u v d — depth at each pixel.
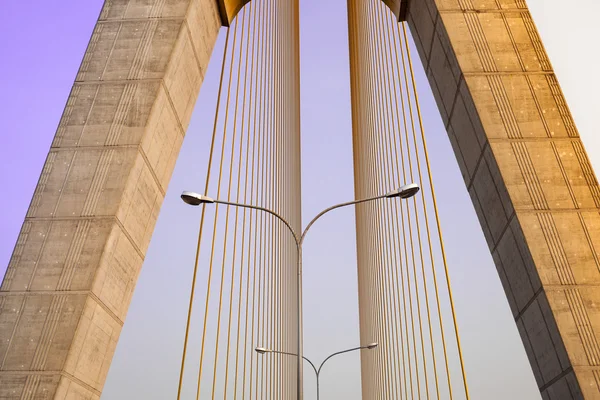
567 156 16.30
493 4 18.52
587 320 14.48
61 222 15.25
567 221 15.52
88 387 14.80
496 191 16.64
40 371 13.62
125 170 15.81
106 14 18.25
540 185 15.96
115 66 17.33
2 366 13.69
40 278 14.61
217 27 21.16
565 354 14.29
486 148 16.72
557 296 14.73
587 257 15.09
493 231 17.50
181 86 18.39
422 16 20.05
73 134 16.39
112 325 15.73
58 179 15.80
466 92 17.45
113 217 15.24
